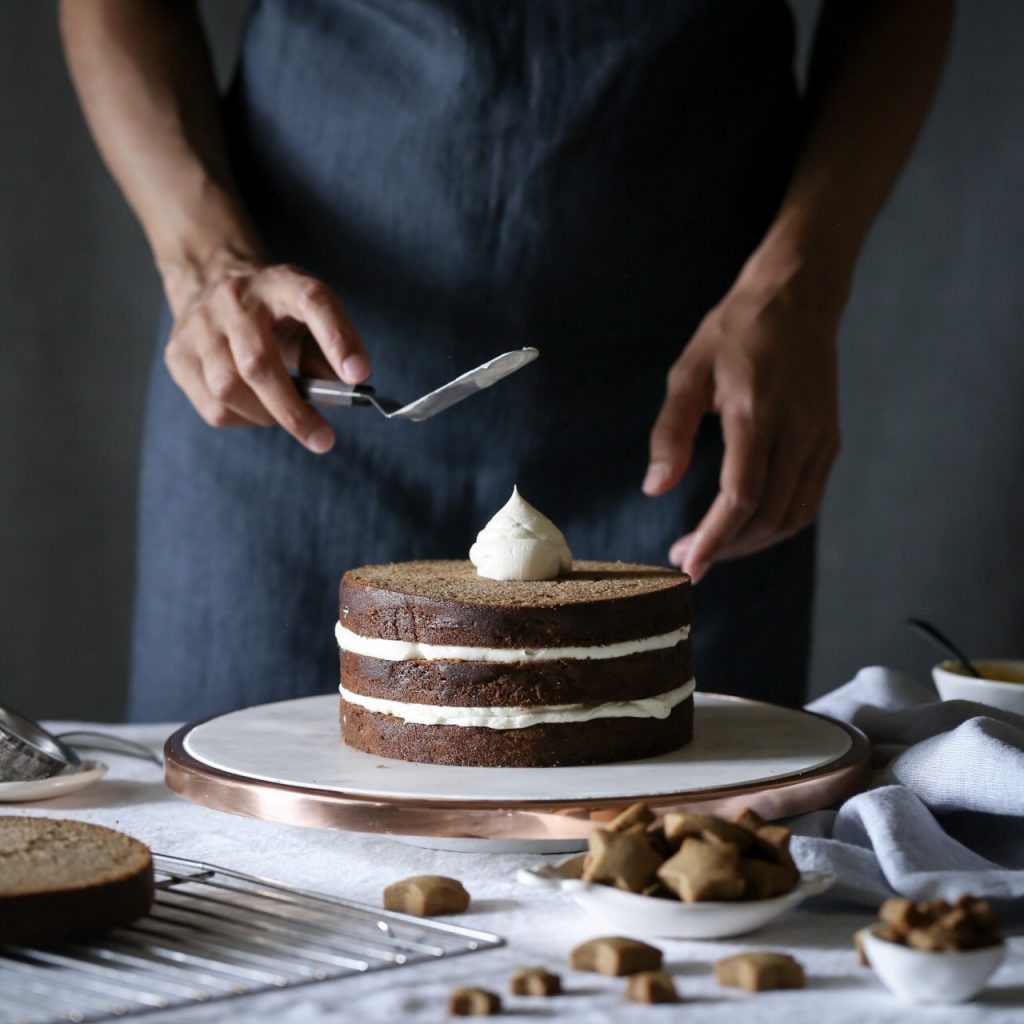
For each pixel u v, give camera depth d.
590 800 1.04
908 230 3.20
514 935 0.90
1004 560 3.23
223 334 1.68
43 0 3.13
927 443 3.24
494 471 2.03
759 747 1.25
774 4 2.07
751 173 2.06
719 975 0.81
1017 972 0.84
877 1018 0.75
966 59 3.15
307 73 2.03
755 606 2.09
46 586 3.25
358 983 0.80
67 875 0.86
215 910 0.91
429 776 1.15
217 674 2.09
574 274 1.99
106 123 1.99
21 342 3.20
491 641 1.20
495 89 1.94
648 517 2.04
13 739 1.26
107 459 3.24
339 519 2.04
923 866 0.98
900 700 1.48
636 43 1.94
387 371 2.03
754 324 1.84
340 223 2.02
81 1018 0.71
